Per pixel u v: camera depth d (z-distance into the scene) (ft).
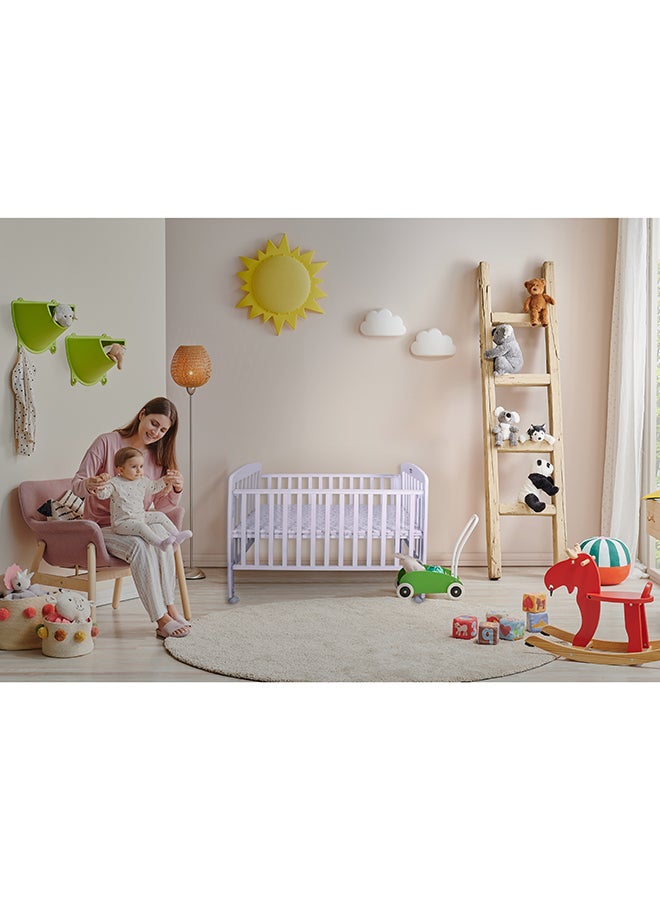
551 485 18.45
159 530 14.11
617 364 18.75
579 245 19.12
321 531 16.66
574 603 16.05
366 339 19.16
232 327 19.02
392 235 19.03
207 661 12.43
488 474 18.43
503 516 19.49
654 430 18.21
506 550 19.53
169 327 18.98
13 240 14.52
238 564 16.46
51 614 13.03
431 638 13.70
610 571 17.17
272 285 18.71
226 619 14.67
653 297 18.19
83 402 15.84
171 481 14.52
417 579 16.15
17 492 14.71
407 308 19.11
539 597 14.02
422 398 19.24
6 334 14.46
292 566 16.51
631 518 18.28
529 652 13.00
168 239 18.88
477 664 12.41
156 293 17.01
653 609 15.65
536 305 18.57
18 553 14.78
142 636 13.87
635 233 17.78
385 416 19.24
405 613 15.20
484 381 18.60
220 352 19.04
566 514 19.43
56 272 15.25
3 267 14.39
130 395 16.69
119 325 16.40
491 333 18.66
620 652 12.85
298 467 19.24
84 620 13.08
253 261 18.84
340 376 19.16
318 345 19.12
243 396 19.11
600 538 17.47
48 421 15.25
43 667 12.29
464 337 19.17
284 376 19.11
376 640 13.56
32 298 14.85
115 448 14.62
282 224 18.93
